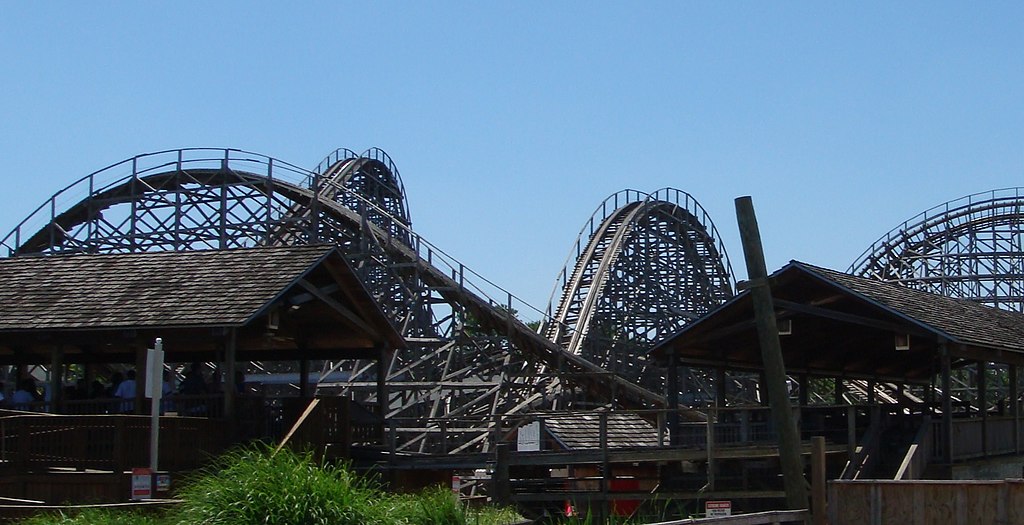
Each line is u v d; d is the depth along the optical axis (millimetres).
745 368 31922
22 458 19469
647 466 31094
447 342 42719
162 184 45938
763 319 15398
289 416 24312
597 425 35000
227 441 22125
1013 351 27797
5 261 26094
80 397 25531
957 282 58875
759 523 14734
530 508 26500
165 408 23734
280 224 44094
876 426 25812
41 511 15227
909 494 14805
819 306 27047
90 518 14484
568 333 48562
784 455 15328
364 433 26641
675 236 56781
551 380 44062
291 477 13867
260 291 23172
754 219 15484
